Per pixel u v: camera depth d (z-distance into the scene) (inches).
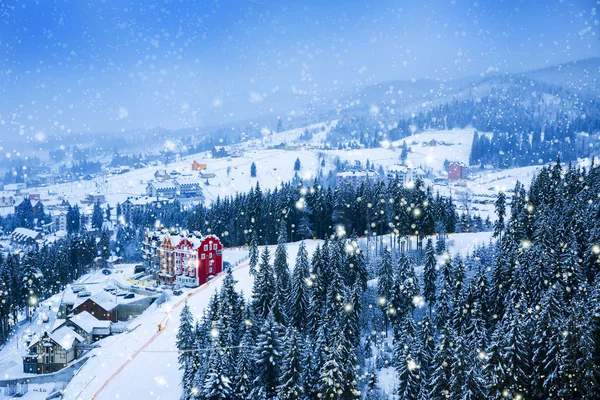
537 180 3602.4
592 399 1667.1
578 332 1710.1
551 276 2265.0
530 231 2982.3
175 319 3221.0
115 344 3149.6
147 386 2465.6
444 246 3641.7
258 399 1939.0
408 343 2048.5
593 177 3304.6
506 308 2217.0
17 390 2930.6
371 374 2236.7
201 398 1926.7
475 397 1692.9
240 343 2119.8
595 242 2396.7
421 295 2910.9
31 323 4114.2
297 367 1913.1
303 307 2591.0
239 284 3479.3
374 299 3026.6
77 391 2568.9
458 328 2343.8
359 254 3043.8
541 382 1787.6
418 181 3762.3
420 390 1935.3
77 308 3882.9
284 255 2974.9
